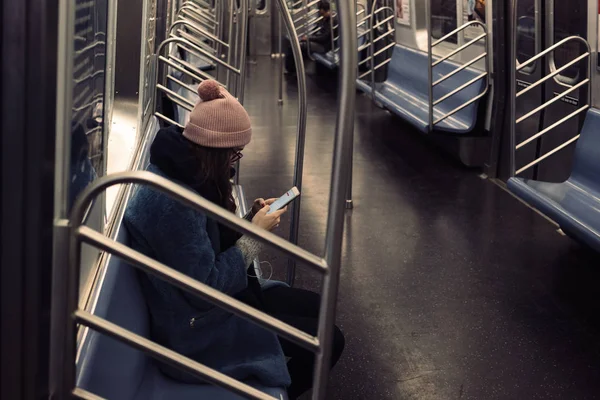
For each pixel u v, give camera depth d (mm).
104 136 2047
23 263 984
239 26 4430
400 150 6801
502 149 5703
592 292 3688
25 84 956
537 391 2812
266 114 8781
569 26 4590
